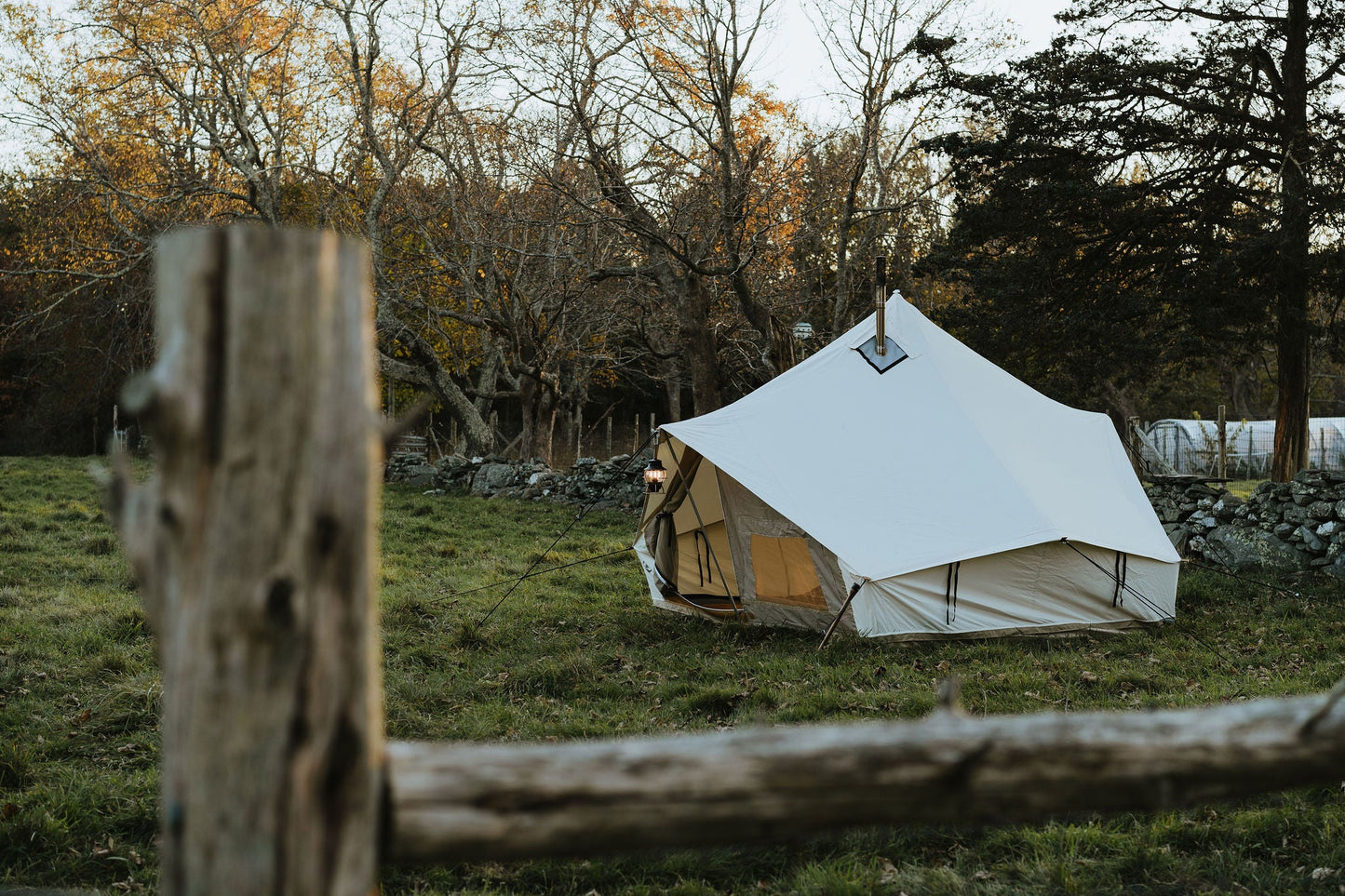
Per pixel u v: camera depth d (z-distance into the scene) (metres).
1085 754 1.45
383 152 22.41
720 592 11.23
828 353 10.95
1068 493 9.66
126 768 5.24
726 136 18.38
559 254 21.67
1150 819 4.53
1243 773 1.49
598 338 27.77
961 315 21.09
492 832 1.31
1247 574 12.12
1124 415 32.12
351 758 1.24
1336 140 17.17
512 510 19.20
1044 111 18.98
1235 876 4.02
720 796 1.36
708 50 18.17
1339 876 3.96
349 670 1.25
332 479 1.23
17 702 6.27
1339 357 19.42
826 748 1.41
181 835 1.21
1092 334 19.06
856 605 8.70
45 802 4.65
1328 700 1.49
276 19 21.38
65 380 34.62
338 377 1.24
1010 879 4.07
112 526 14.07
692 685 7.14
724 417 10.25
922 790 1.41
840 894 3.89
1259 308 17.70
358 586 1.26
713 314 22.48
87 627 8.14
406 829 1.30
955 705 1.55
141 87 20.88
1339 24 17.83
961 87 19.77
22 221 28.66
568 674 7.34
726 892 4.08
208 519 1.20
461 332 28.06
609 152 18.97
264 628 1.20
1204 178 19.00
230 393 1.20
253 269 1.21
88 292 30.41
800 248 25.28
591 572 12.46
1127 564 9.29
